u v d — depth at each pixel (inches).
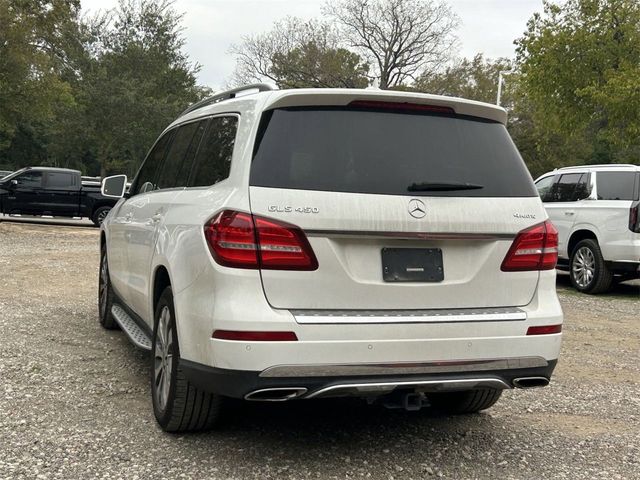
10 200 844.0
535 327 144.9
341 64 1676.9
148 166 226.5
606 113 843.4
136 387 193.6
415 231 136.7
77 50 1643.7
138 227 197.2
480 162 148.8
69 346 237.5
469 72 1706.4
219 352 130.0
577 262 451.2
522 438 168.6
